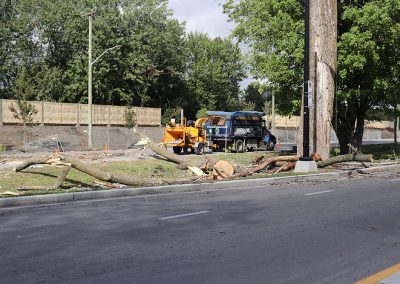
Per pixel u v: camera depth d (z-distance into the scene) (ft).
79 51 187.01
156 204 37.06
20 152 102.27
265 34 93.56
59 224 28.84
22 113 123.75
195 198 40.55
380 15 79.00
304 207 35.42
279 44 87.61
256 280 18.47
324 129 71.20
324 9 70.33
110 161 70.74
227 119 112.37
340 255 22.25
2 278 18.37
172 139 101.45
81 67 179.01
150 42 194.29
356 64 80.48
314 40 71.10
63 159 48.44
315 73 71.15
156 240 24.81
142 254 22.06
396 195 41.88
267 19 93.25
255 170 60.39
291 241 24.84
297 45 86.12
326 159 65.87
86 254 21.98
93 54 176.04
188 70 235.61
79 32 181.57
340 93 87.71
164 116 199.41
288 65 88.94
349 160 64.08
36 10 179.01
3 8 173.68
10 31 170.71
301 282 18.31
